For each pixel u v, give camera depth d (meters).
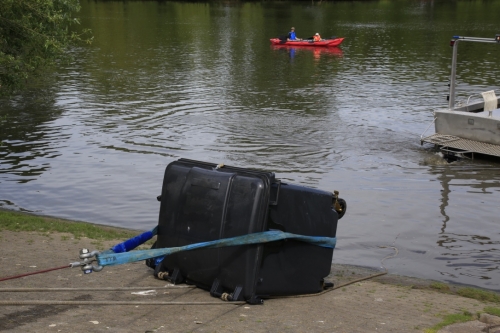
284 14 66.12
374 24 55.62
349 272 9.41
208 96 25.72
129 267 8.21
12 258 8.65
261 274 6.93
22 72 12.80
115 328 5.91
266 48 41.56
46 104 24.03
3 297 6.80
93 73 31.11
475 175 15.77
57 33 12.88
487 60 35.00
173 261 7.45
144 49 40.12
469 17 60.47
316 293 7.61
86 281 7.54
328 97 25.62
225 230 6.86
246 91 26.83
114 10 70.81
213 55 38.12
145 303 6.59
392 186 14.83
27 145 18.47
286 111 22.98
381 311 7.03
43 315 6.21
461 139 17.83
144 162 16.80
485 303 7.85
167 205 7.46
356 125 20.91
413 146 18.48
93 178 15.43
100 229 11.15
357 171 16.05
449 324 6.45
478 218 12.72
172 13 67.56
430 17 60.97
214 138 19.20
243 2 80.88
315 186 14.81
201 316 6.38
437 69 32.44
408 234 11.74
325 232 7.38
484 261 10.45
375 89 27.27
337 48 41.47
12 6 12.12
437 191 14.51
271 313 6.60
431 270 10.00
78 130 20.20
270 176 6.86
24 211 13.12
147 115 22.34
